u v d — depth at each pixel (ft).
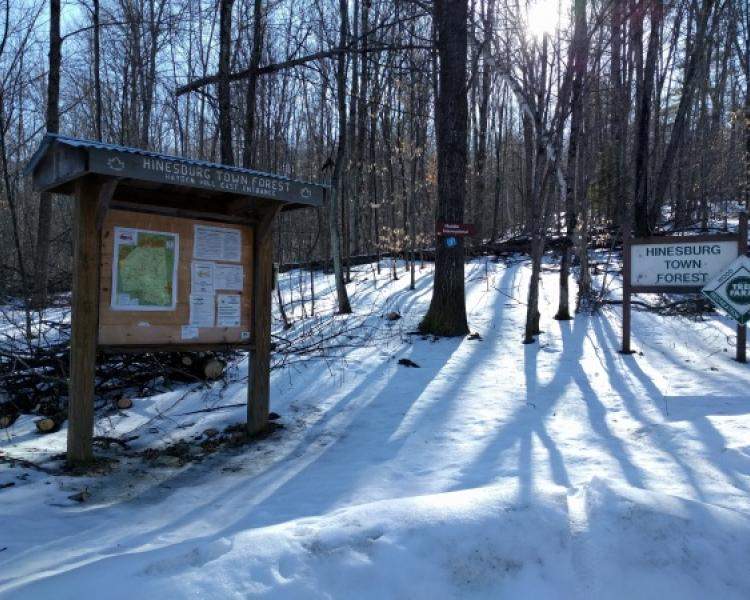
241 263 18.75
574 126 36.50
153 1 50.03
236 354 28.53
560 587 9.52
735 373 23.85
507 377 24.77
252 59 32.35
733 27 66.59
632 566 9.77
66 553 10.76
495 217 78.54
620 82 50.21
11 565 10.30
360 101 52.95
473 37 31.78
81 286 15.69
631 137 70.59
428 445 17.15
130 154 14.55
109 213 16.25
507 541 10.10
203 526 11.96
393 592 8.91
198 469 16.14
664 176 62.08
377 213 74.49
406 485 13.94
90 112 63.57
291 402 22.57
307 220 81.10
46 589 8.57
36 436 19.35
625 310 28.27
